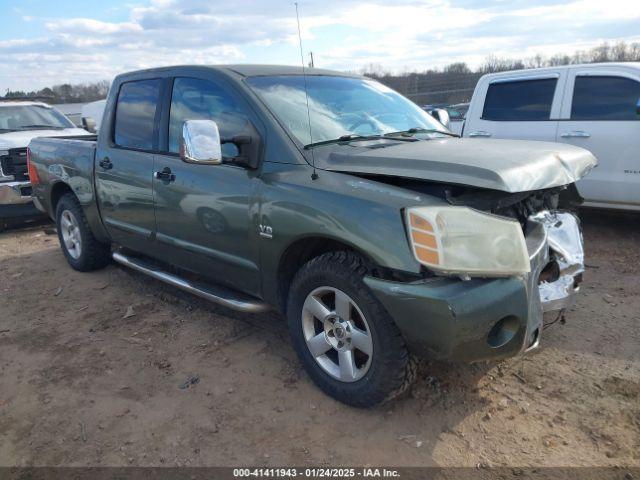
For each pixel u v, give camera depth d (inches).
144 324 168.7
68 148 207.2
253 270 134.4
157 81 166.4
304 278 121.3
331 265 114.8
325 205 113.6
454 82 570.9
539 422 113.6
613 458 102.5
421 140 139.3
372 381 112.1
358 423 115.2
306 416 118.3
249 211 130.0
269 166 128.5
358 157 119.5
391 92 174.1
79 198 200.4
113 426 118.1
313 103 144.0
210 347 151.4
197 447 110.3
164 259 169.3
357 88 163.3
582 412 116.3
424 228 99.1
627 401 119.4
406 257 101.6
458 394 123.7
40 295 199.0
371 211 106.8
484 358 106.2
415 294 100.3
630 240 238.2
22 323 174.7
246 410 121.5
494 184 102.0
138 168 166.4
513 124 265.9
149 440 113.0
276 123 130.5
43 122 375.2
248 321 166.9
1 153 300.0
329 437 111.4
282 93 142.0
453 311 98.1
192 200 145.7
